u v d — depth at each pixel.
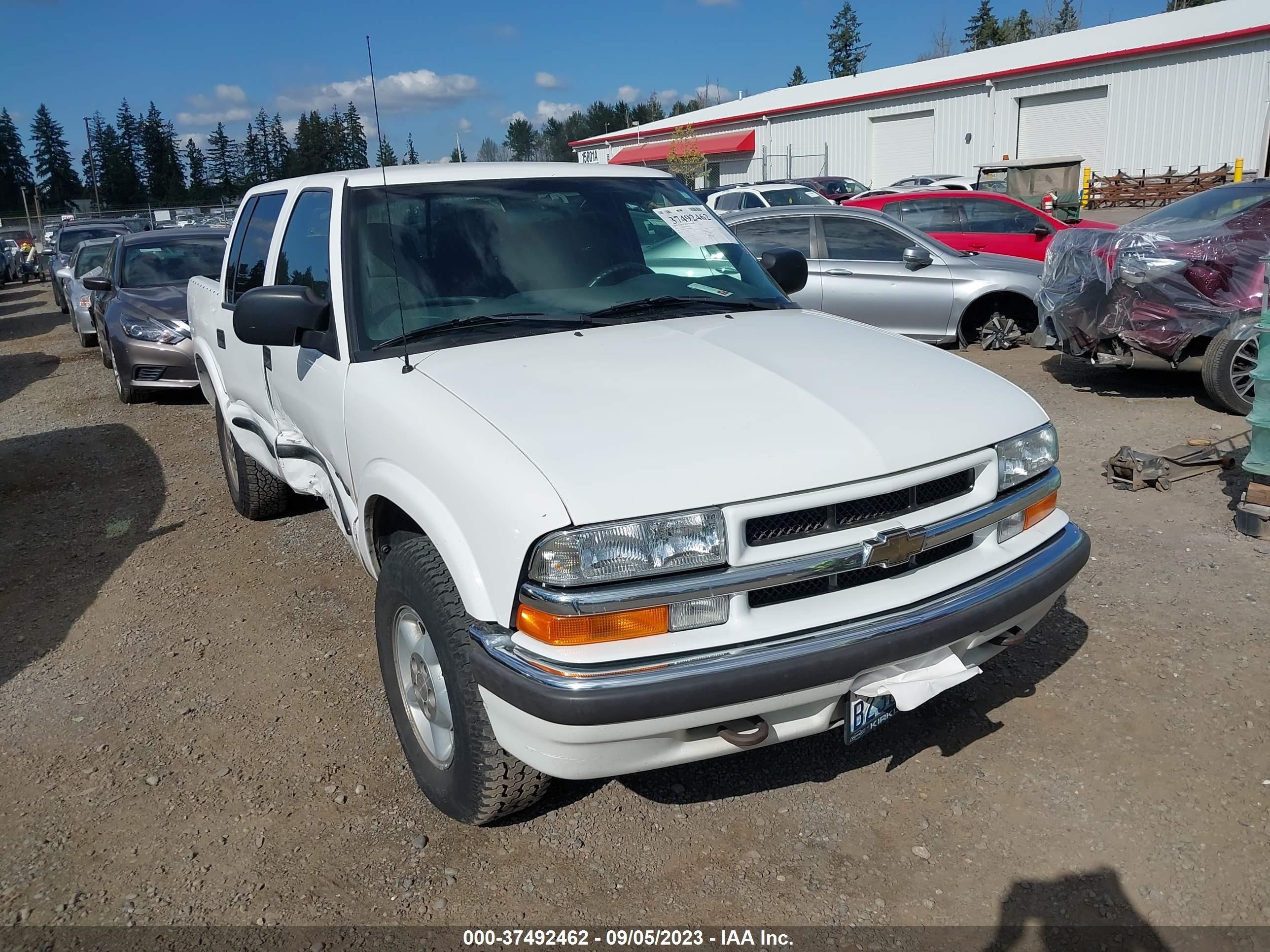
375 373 3.05
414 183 3.57
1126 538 4.75
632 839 2.84
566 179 3.84
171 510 6.08
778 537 2.38
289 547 5.27
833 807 2.94
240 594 4.71
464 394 2.73
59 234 20.75
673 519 2.26
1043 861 2.67
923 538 2.50
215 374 5.30
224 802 3.09
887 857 2.71
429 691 2.89
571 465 2.34
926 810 2.90
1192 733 3.17
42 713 3.71
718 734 2.45
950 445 2.61
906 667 2.54
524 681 2.27
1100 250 7.22
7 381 11.63
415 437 2.67
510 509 2.30
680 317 3.44
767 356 2.95
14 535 5.81
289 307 3.24
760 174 40.50
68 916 2.62
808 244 9.45
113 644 4.26
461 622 2.54
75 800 3.14
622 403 2.61
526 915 2.56
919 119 34.28
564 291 3.43
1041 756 3.11
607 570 2.23
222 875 2.76
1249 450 5.41
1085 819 2.82
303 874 2.75
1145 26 31.25
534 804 2.88
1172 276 6.78
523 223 3.57
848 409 2.61
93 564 5.25
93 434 8.34
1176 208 7.43
